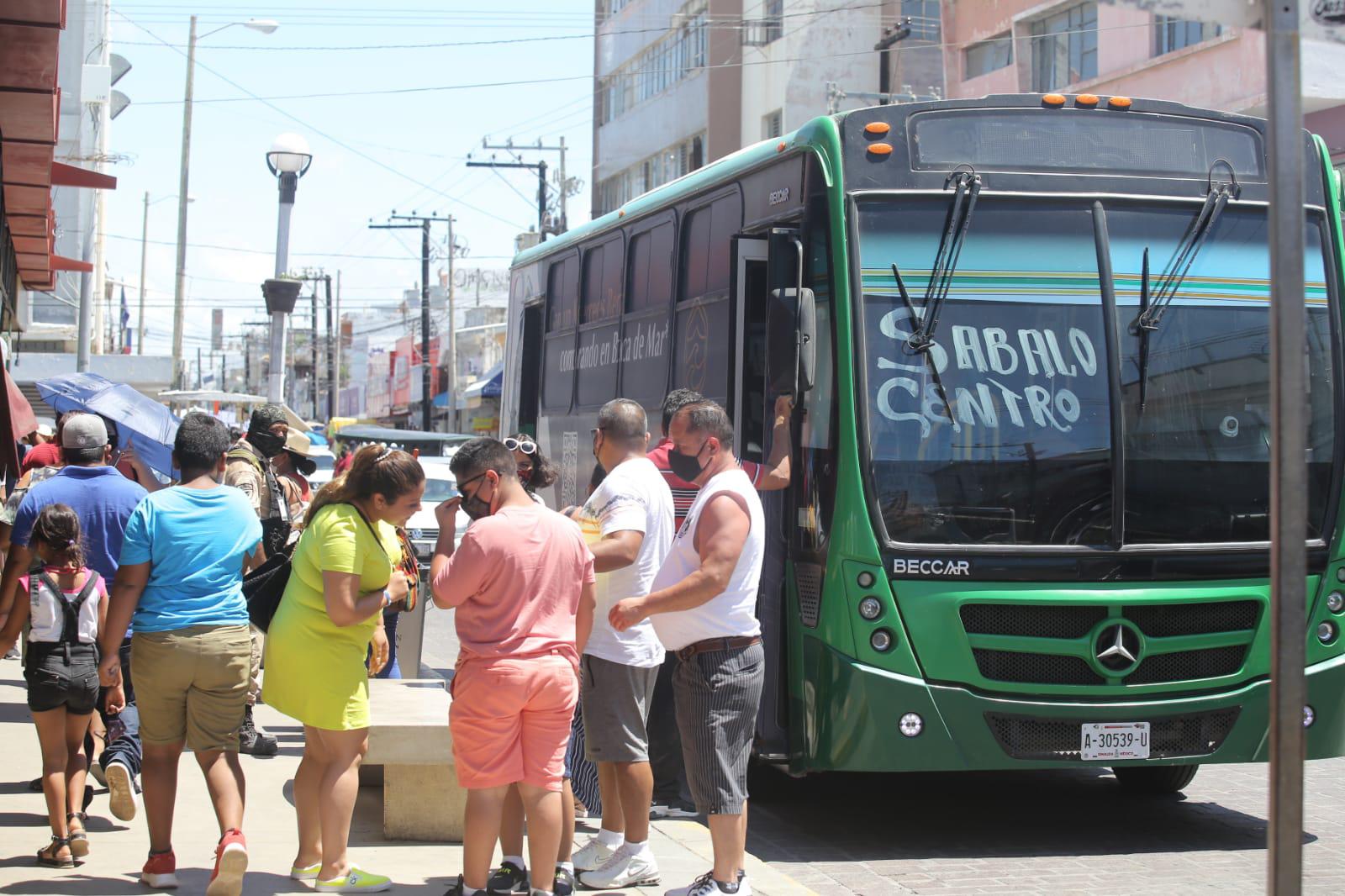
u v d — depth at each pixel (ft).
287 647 19.86
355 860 22.47
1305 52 57.98
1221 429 26.14
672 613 19.95
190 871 21.29
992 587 24.80
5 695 37.93
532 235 151.23
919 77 106.63
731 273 28.14
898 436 25.25
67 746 22.13
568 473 41.11
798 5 111.34
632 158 137.18
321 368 356.38
